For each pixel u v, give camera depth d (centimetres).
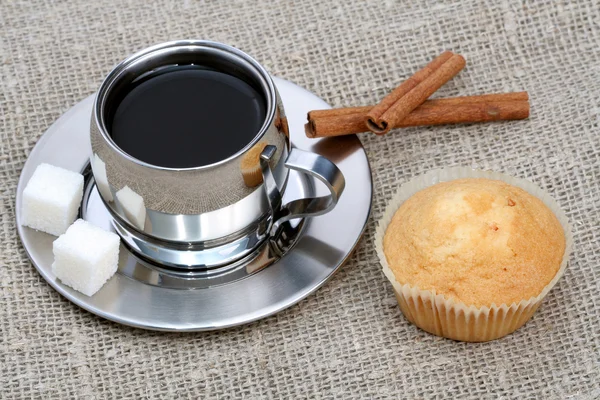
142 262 61
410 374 59
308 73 68
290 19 70
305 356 60
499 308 57
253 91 60
